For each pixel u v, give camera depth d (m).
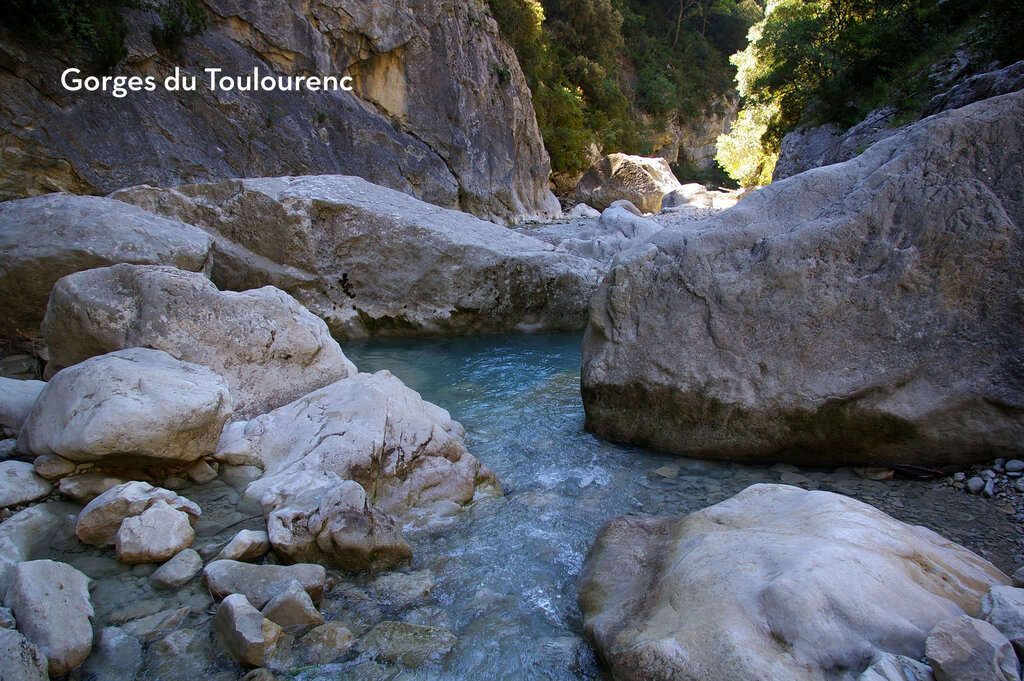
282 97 16.39
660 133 45.62
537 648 2.57
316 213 8.70
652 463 4.57
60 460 3.47
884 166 4.46
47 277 6.12
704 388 4.51
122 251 6.37
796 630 2.10
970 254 3.97
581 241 13.27
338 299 8.80
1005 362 3.83
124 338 4.31
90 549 3.07
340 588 2.93
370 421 4.07
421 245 8.92
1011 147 4.09
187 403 3.61
